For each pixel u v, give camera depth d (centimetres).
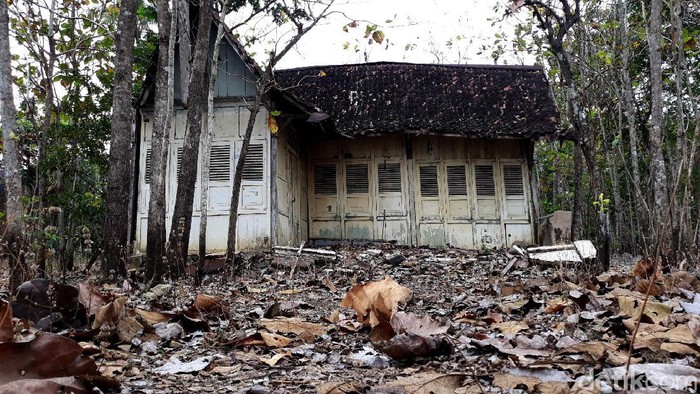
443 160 1360
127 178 696
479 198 1342
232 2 1005
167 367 254
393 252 1123
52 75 1004
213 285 646
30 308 308
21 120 1133
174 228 646
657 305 314
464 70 1549
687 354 227
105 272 662
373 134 1263
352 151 1386
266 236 1063
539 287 530
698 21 990
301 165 1350
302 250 945
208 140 708
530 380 193
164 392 214
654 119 734
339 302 536
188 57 1027
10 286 445
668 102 1407
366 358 267
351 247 1234
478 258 1034
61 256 820
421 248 1262
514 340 272
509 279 689
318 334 337
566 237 1098
